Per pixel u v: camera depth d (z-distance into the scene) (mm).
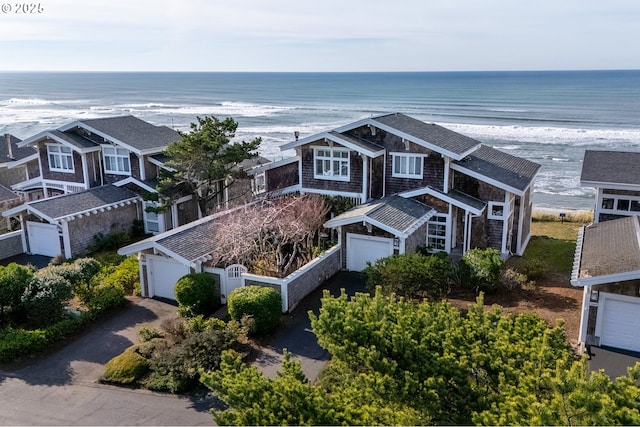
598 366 16594
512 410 9367
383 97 191250
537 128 99375
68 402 15727
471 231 27938
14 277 20500
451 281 22562
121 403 15641
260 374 10891
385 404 10664
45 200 29984
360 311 12336
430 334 11758
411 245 25578
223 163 30938
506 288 22672
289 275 21812
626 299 17141
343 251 26016
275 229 25266
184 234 23703
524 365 10773
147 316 21672
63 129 34875
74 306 22344
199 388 16375
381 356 11195
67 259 28984
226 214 26656
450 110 138375
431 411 10367
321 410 9875
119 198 32406
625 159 27562
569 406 9023
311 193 30391
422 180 28031
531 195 31031
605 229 22406
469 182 27719
